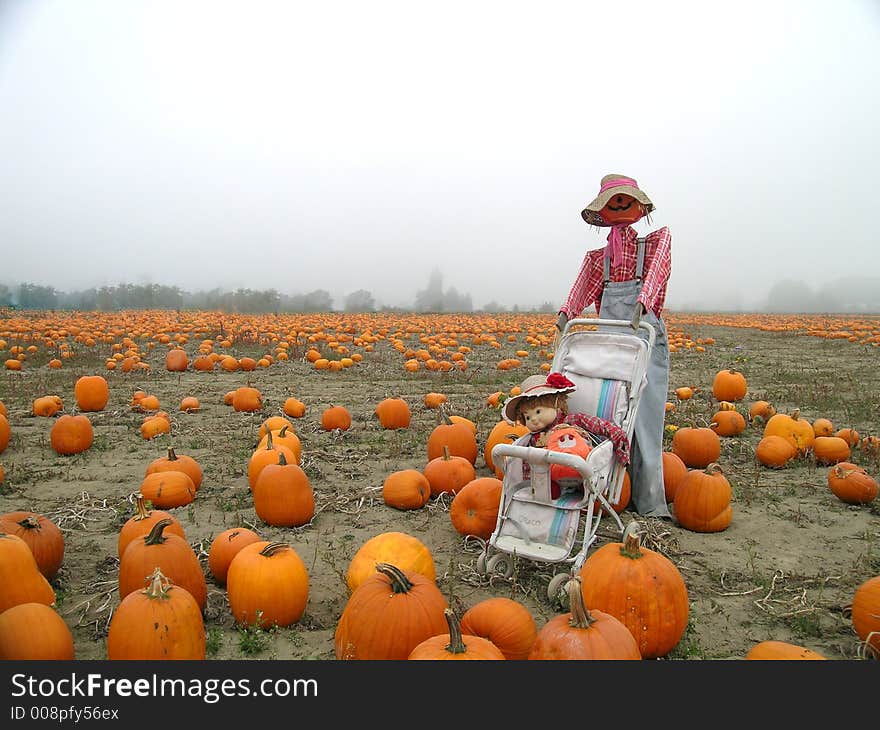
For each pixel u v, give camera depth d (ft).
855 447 23.98
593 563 11.05
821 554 15.07
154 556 11.44
